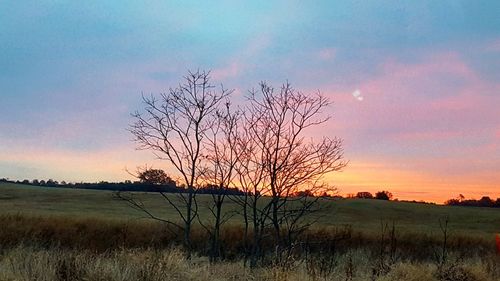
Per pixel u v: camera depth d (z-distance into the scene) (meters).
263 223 14.12
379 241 24.14
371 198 67.69
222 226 25.42
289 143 14.15
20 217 25.14
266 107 14.24
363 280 10.97
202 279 9.78
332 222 41.12
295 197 14.48
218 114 14.54
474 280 12.57
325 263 11.48
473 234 32.84
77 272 8.43
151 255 9.94
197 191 15.13
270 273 10.23
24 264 9.11
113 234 23.39
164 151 14.67
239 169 14.44
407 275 11.59
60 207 46.25
